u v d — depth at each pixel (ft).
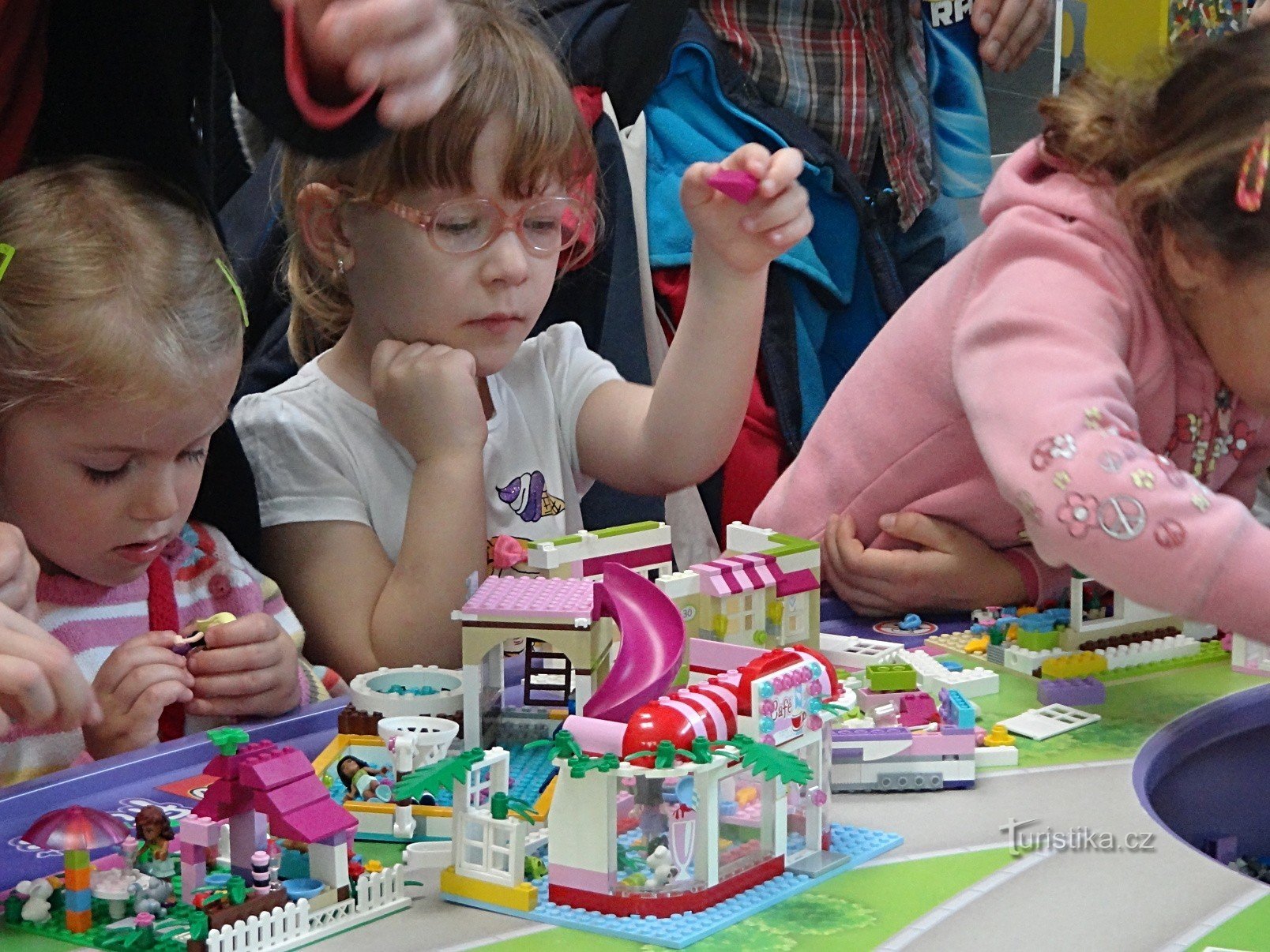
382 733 2.78
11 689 2.52
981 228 7.27
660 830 2.34
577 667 2.86
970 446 4.61
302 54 2.85
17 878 2.39
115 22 3.50
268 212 5.49
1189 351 4.35
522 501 4.82
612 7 5.87
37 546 3.37
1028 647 3.74
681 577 3.11
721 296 4.40
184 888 2.25
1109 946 2.10
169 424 3.20
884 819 2.66
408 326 4.38
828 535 4.74
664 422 4.61
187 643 3.40
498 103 4.06
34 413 3.15
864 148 6.54
